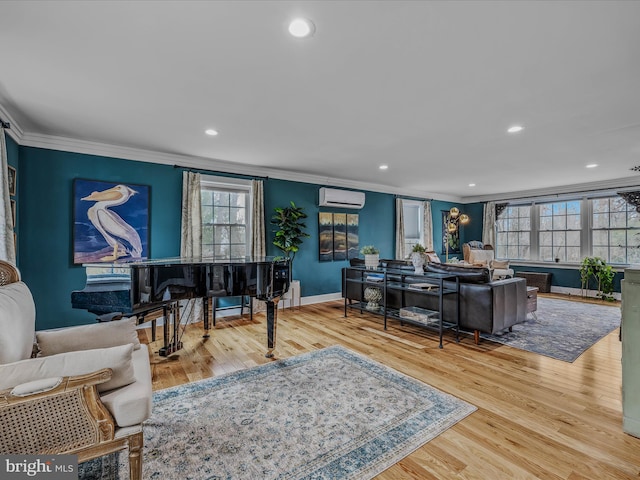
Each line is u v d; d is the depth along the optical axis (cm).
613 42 181
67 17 160
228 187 493
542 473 155
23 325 157
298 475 154
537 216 733
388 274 444
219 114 290
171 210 436
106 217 387
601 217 640
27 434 115
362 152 419
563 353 317
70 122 310
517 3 151
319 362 295
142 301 250
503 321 346
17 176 333
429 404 220
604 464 161
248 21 164
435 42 183
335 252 605
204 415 207
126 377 144
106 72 216
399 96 254
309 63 206
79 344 171
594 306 540
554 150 404
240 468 159
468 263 700
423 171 535
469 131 335
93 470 160
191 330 403
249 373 272
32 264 347
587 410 213
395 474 155
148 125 318
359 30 172
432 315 372
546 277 678
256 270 302
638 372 184
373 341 357
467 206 866
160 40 181
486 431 190
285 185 545
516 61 202
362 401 224
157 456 168
